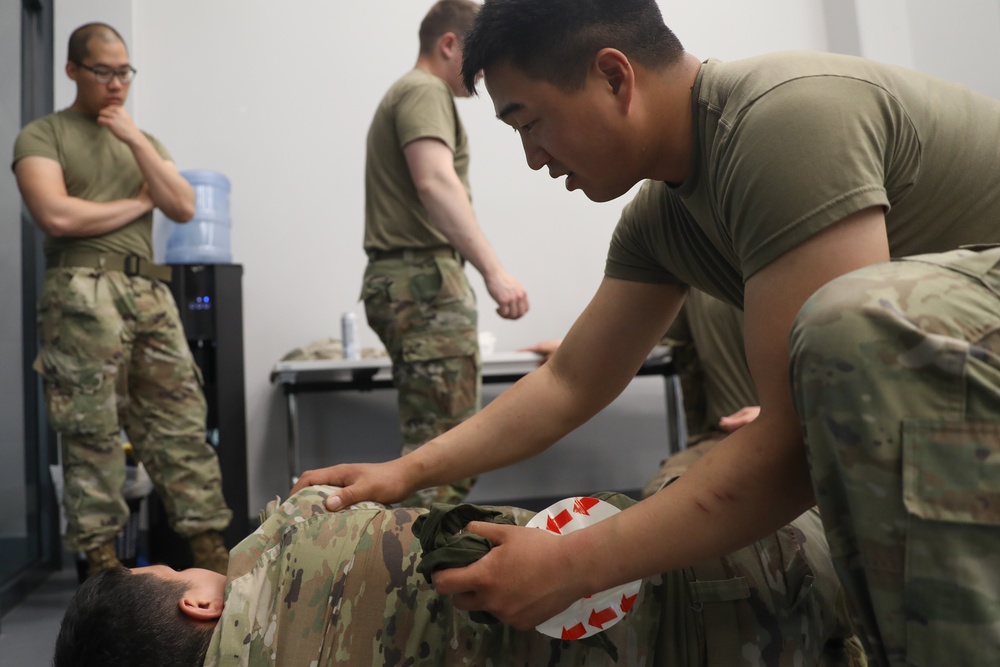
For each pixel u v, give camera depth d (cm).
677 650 96
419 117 210
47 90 349
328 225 386
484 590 83
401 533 104
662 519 81
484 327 396
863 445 72
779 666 95
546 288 404
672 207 111
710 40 430
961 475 70
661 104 95
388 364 313
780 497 81
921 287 73
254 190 380
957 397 70
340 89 391
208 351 316
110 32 240
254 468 371
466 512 91
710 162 92
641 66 93
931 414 71
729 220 89
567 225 408
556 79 92
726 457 82
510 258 402
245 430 321
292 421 348
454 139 221
